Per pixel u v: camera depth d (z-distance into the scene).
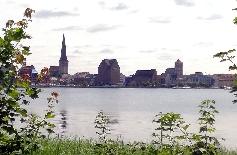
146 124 51.16
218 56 6.59
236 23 6.47
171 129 10.97
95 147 11.81
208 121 8.67
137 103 131.00
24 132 8.34
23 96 7.11
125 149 12.44
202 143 8.02
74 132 38.91
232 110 95.44
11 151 7.18
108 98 178.62
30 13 7.48
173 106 111.25
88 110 87.62
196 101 151.62
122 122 54.75
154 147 11.91
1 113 6.84
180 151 8.33
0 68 6.89
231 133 40.78
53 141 13.75
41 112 60.16
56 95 12.95
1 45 6.84
